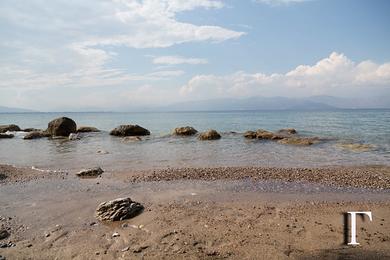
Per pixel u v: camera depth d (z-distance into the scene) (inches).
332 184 543.8
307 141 1145.4
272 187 525.0
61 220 370.6
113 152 979.3
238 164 757.3
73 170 682.8
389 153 917.2
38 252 288.8
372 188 518.3
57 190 509.7
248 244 301.1
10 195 481.7
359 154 903.7
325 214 386.9
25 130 1929.1
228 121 3348.9
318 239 311.7
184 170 666.2
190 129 1568.7
